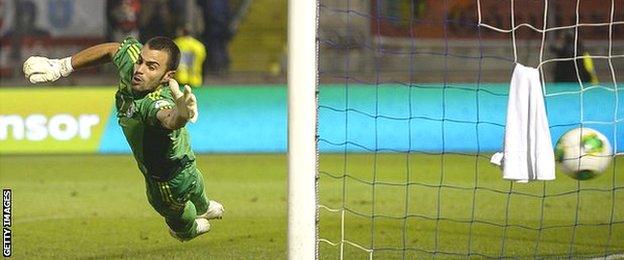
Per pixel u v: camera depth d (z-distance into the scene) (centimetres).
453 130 6456
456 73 8256
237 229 3731
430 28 8525
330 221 3888
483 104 6444
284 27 9888
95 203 4456
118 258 3172
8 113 6781
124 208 4297
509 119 2577
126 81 2336
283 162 6094
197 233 2684
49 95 6812
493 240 3431
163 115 2156
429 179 5219
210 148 6750
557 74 7156
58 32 8919
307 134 2386
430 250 3241
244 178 5325
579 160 2847
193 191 2522
